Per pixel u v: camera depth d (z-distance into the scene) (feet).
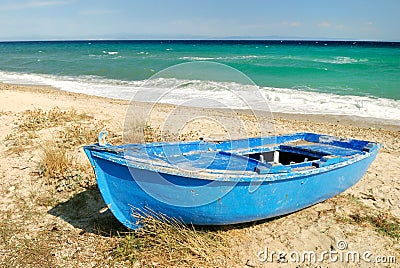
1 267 14.64
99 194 21.02
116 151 15.43
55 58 148.15
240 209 15.65
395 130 39.34
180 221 15.89
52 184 22.43
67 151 27.86
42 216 18.75
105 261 15.15
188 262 14.96
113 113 41.83
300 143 23.85
